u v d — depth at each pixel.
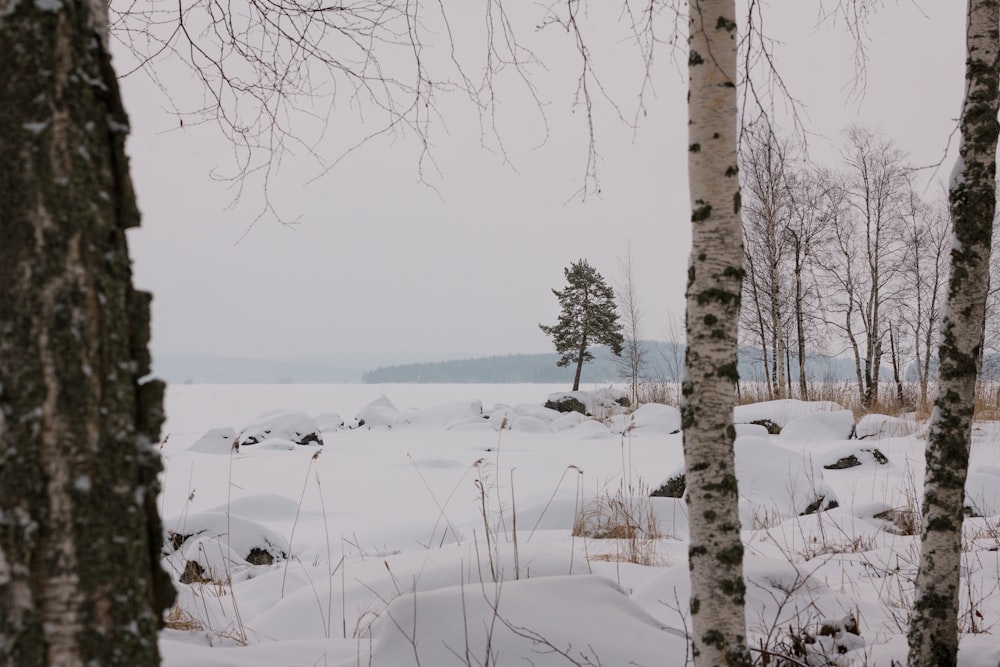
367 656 3.20
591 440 20.11
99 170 1.51
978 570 5.56
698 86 2.92
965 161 3.58
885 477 12.06
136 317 1.57
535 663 3.08
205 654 3.10
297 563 6.52
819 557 6.44
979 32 3.56
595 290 33.91
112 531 1.44
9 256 1.42
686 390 2.84
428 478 13.74
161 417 1.60
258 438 20.30
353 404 52.78
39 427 1.39
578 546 6.71
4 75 1.45
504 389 105.56
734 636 2.67
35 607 1.36
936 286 25.20
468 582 4.29
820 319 25.61
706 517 2.73
